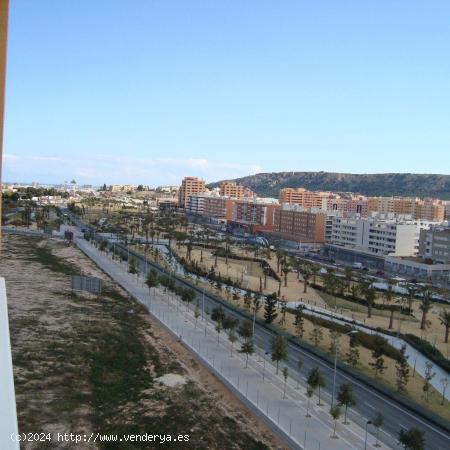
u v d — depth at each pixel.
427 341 99.69
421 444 49.06
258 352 81.75
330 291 141.38
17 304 97.75
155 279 123.38
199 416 56.06
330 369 77.38
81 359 69.69
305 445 50.88
